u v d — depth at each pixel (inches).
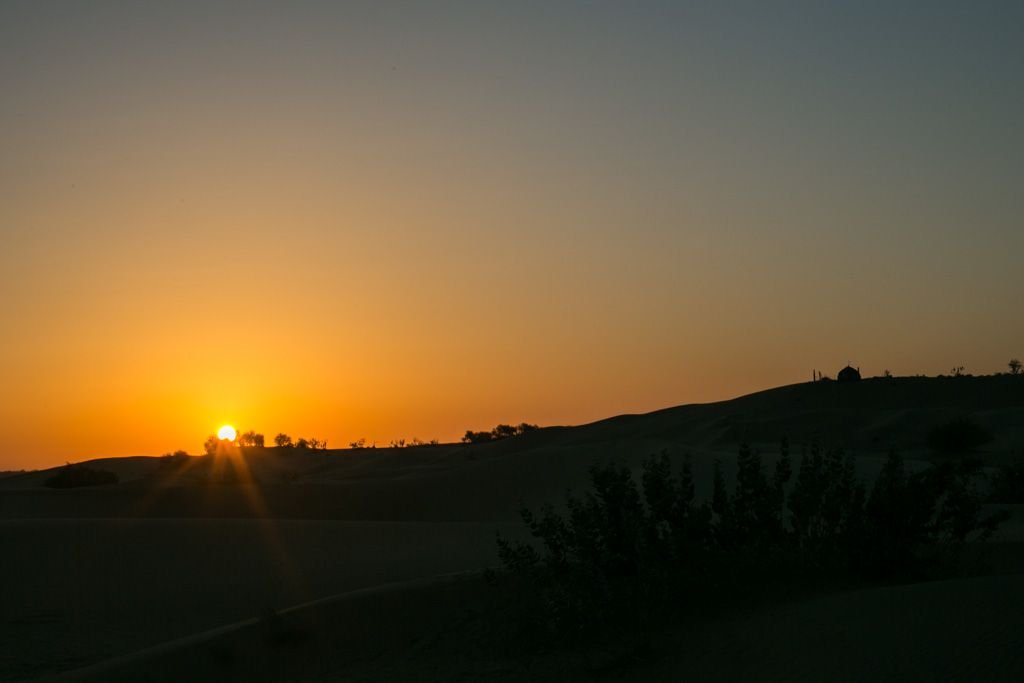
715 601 479.2
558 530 512.4
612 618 461.7
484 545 1206.3
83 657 658.8
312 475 3934.5
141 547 1213.7
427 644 499.2
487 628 496.7
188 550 1208.2
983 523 549.3
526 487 2103.8
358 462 4557.1
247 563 1118.4
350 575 990.4
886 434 3587.6
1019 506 1155.9
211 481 3019.2
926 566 529.3
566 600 465.1
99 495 2368.4
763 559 517.0
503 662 451.8
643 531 493.0
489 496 2092.8
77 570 1061.8
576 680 410.0
